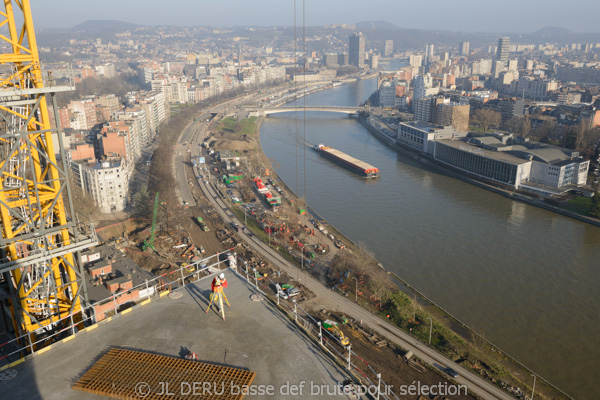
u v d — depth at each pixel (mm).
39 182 52375
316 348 45125
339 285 194375
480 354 150625
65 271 62031
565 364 148000
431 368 144750
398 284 196000
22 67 51906
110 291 173375
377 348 154125
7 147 54125
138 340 45844
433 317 171000
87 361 42969
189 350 44250
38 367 42156
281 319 49844
